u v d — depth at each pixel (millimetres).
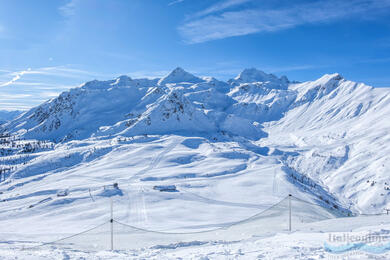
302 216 75875
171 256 22625
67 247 45188
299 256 18328
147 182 175250
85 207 116812
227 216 101688
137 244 49312
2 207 130875
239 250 22094
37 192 155875
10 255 22828
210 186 161875
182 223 88125
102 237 59656
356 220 37156
